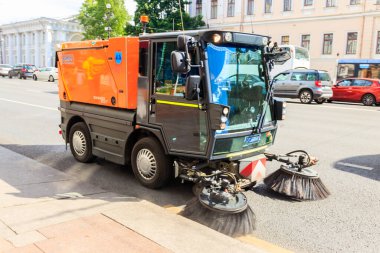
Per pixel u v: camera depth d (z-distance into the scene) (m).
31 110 14.76
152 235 3.93
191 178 5.25
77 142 7.19
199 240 3.88
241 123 5.30
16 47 75.00
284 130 11.49
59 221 4.20
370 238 4.39
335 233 4.51
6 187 5.42
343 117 14.81
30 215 4.34
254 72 5.49
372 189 6.08
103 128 6.48
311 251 4.07
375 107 20.20
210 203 4.43
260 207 5.27
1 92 22.59
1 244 3.62
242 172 5.28
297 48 25.75
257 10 39.50
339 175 6.83
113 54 5.88
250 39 5.22
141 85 5.66
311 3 35.94
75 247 3.61
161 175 5.63
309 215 5.02
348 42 34.19
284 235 4.43
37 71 38.41
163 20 25.56
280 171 5.72
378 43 32.44
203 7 43.19
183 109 5.12
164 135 5.39
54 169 6.53
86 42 6.48
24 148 8.53
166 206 5.21
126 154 6.18
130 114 5.89
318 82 20.72
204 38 4.79
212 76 4.89
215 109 4.75
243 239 4.30
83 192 5.38
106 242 3.73
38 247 3.58
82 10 43.78
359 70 27.97
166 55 5.28
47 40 65.75
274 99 6.12
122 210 4.58
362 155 8.37
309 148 9.03
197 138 5.04
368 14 32.53
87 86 6.61
